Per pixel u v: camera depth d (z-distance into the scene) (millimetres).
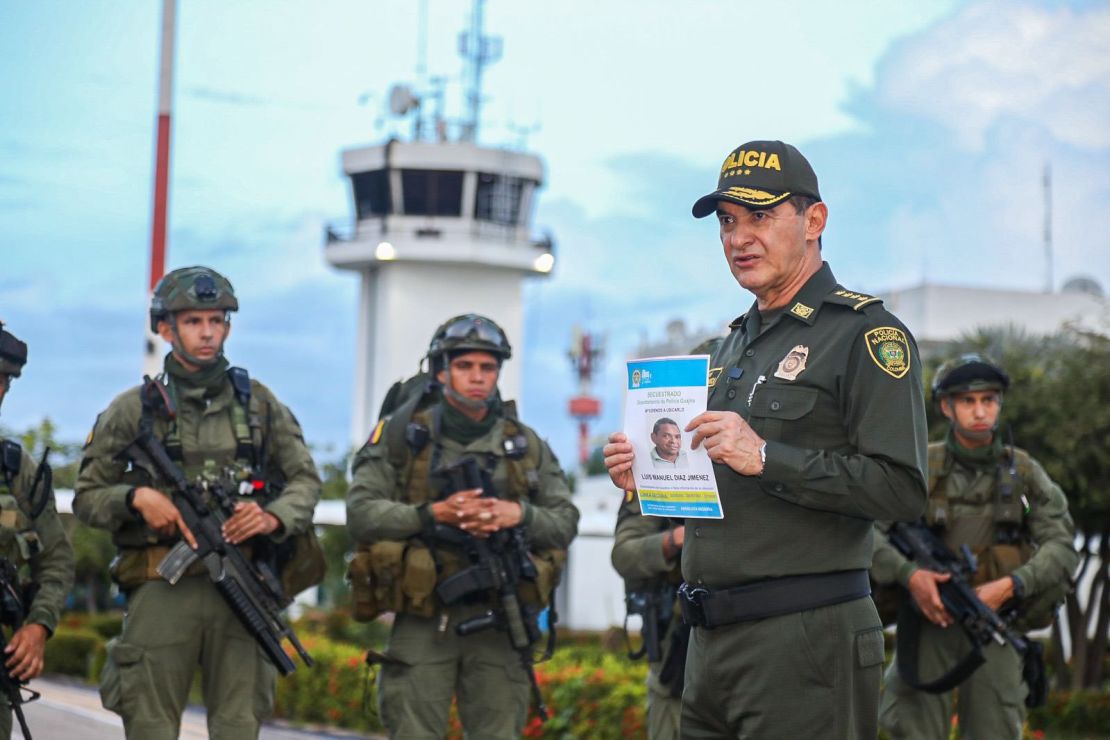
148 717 5977
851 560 4336
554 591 6758
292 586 6332
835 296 4379
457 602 6492
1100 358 17281
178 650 6000
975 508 6836
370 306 50594
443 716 6555
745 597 4324
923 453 4227
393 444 6664
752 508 4328
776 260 4375
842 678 4285
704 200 4402
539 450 6891
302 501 6199
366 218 49312
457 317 6738
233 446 6137
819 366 4297
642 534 6770
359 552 6582
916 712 6836
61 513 20203
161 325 6148
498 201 48719
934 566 6660
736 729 4488
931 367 17891
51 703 14375
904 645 6816
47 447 6266
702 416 4203
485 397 6672
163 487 6004
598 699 10539
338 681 13609
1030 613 6824
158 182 14039
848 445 4293
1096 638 18375
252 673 6148
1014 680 6785
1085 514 17000
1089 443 16625
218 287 6090
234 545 6051
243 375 6254
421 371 6988
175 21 14188
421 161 47875
